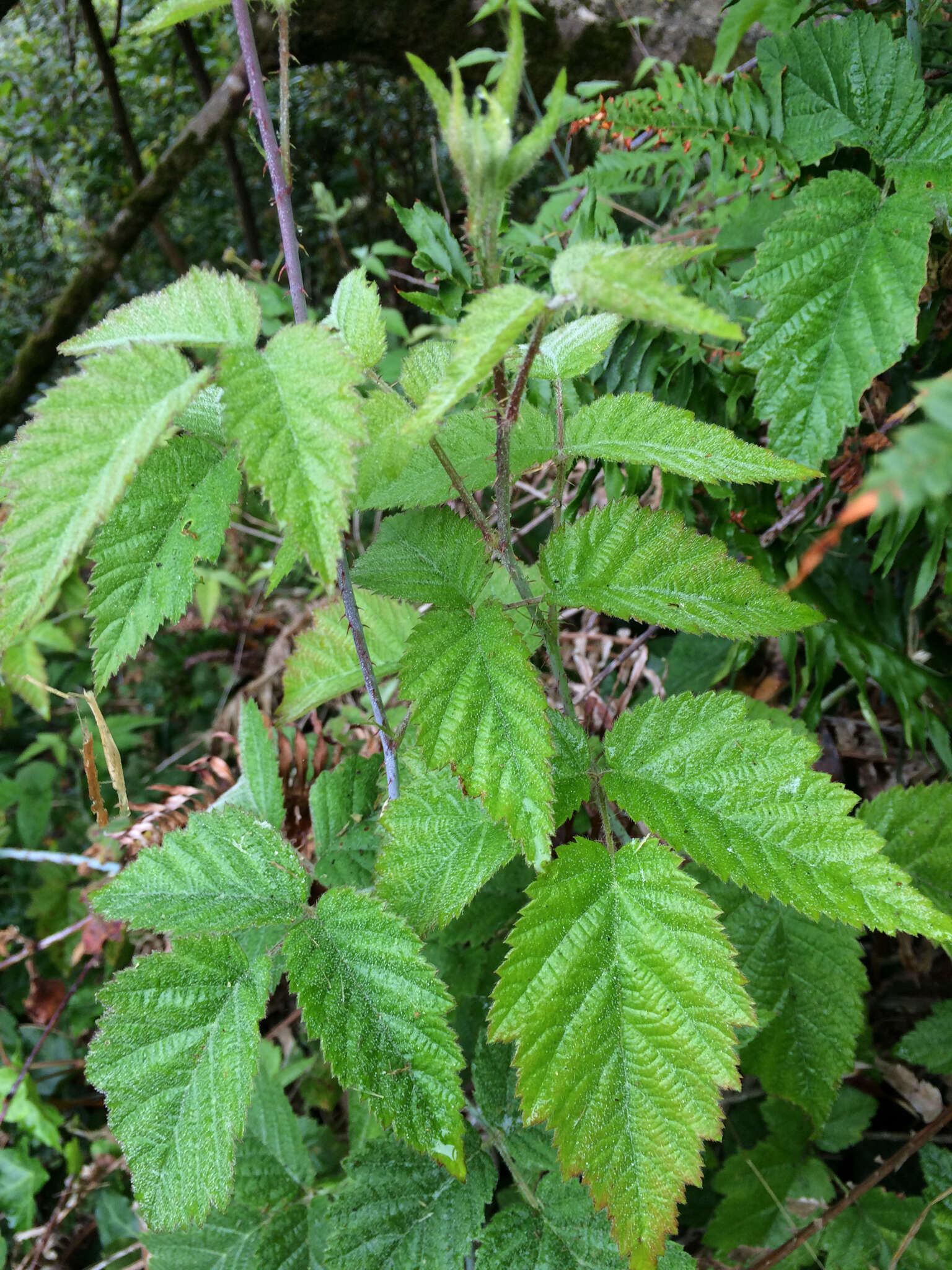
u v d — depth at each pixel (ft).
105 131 3.94
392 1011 0.81
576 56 2.65
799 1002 1.12
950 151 1.04
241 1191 1.15
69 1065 1.95
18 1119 1.70
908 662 1.36
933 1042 1.28
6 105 3.89
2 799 2.52
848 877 0.77
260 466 0.66
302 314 0.82
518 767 0.75
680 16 2.55
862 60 1.09
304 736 1.30
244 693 2.16
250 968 0.87
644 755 0.86
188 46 3.39
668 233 1.65
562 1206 0.96
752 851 0.79
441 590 0.86
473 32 2.78
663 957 0.77
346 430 0.66
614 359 1.30
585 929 0.78
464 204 3.86
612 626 1.85
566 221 1.53
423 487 0.93
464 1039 1.26
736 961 1.13
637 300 0.59
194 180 4.11
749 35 2.50
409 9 2.75
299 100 3.84
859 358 1.02
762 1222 1.30
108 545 0.77
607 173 1.48
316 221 4.05
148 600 0.77
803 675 1.34
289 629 2.19
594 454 0.91
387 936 0.83
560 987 0.76
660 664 1.82
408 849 0.88
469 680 0.78
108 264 3.15
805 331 1.04
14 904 2.62
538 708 0.76
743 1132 1.49
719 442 0.86
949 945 0.99
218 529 0.78
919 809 1.17
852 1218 1.26
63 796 2.98
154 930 0.87
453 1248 0.96
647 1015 0.76
